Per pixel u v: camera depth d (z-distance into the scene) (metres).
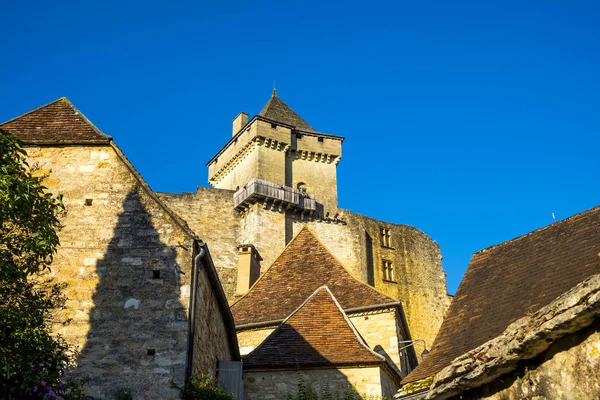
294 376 16.39
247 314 20.84
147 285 12.21
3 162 8.79
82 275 12.25
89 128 13.88
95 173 13.20
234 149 55.00
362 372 16.36
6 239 8.98
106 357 11.55
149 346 11.65
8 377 7.84
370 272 52.06
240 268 29.02
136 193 13.06
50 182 13.04
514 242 13.76
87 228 12.68
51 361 8.81
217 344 15.03
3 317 8.40
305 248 23.48
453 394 7.02
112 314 11.94
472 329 12.01
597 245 11.72
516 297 12.01
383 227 55.16
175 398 11.19
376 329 20.17
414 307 53.59
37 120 14.11
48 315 11.61
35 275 11.97
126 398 11.12
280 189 48.97
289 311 20.45
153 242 12.60
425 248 57.50
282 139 53.16
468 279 13.68
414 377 11.69
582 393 5.27
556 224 13.27
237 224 48.00
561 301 5.40
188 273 12.35
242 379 15.61
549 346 5.66
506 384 6.33
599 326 5.15
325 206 53.09
